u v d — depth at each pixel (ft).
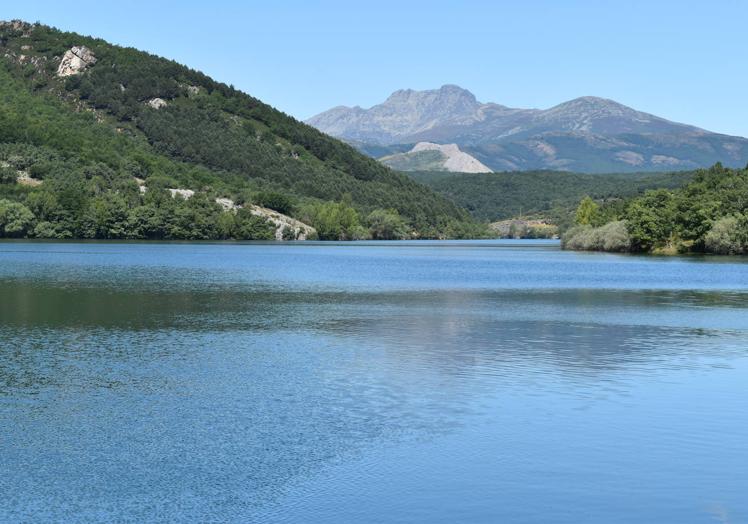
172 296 246.47
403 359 134.92
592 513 65.57
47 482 72.33
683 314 208.54
